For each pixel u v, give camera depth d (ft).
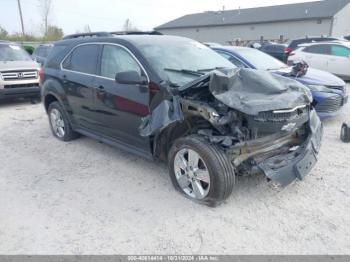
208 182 11.41
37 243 10.11
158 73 12.75
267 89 11.51
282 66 24.63
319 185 13.26
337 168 14.85
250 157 11.48
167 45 15.08
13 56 32.14
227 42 168.25
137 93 13.26
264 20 151.33
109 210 11.80
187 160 12.23
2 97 28.81
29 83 30.01
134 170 15.08
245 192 12.76
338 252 9.41
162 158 13.53
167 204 12.07
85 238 10.29
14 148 18.58
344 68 39.88
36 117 26.35
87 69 16.37
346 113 25.39
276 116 10.98
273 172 11.26
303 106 11.98
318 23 135.74
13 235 10.52
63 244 10.03
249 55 24.68
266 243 9.84
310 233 10.25
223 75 11.34
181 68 13.67
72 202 12.41
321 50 41.55
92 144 18.86
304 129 13.15
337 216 11.10
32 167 15.78
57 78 18.37
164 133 12.75
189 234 10.36
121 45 14.61
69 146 18.62
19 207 12.16
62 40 19.62
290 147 12.85
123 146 15.19
